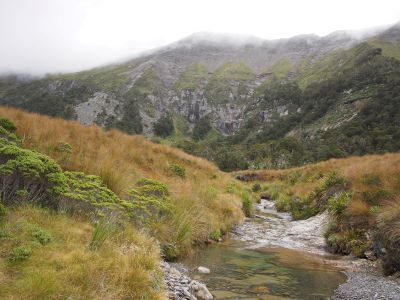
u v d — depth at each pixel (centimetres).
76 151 1202
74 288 513
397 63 14712
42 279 498
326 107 14075
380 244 1018
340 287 811
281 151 7931
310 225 1634
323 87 15850
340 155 7125
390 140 7794
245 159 8325
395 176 1466
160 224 988
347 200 1368
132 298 560
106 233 688
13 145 839
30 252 564
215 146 15050
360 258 1095
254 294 739
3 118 1091
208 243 1191
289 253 1148
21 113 1446
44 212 740
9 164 723
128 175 1221
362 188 1423
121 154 1539
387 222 1020
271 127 16525
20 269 524
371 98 11838
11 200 731
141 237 812
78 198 782
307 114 15000
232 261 998
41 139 1169
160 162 1788
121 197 1030
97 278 554
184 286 714
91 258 603
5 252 554
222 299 699
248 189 2880
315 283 838
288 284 820
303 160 7300
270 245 1260
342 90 14725
